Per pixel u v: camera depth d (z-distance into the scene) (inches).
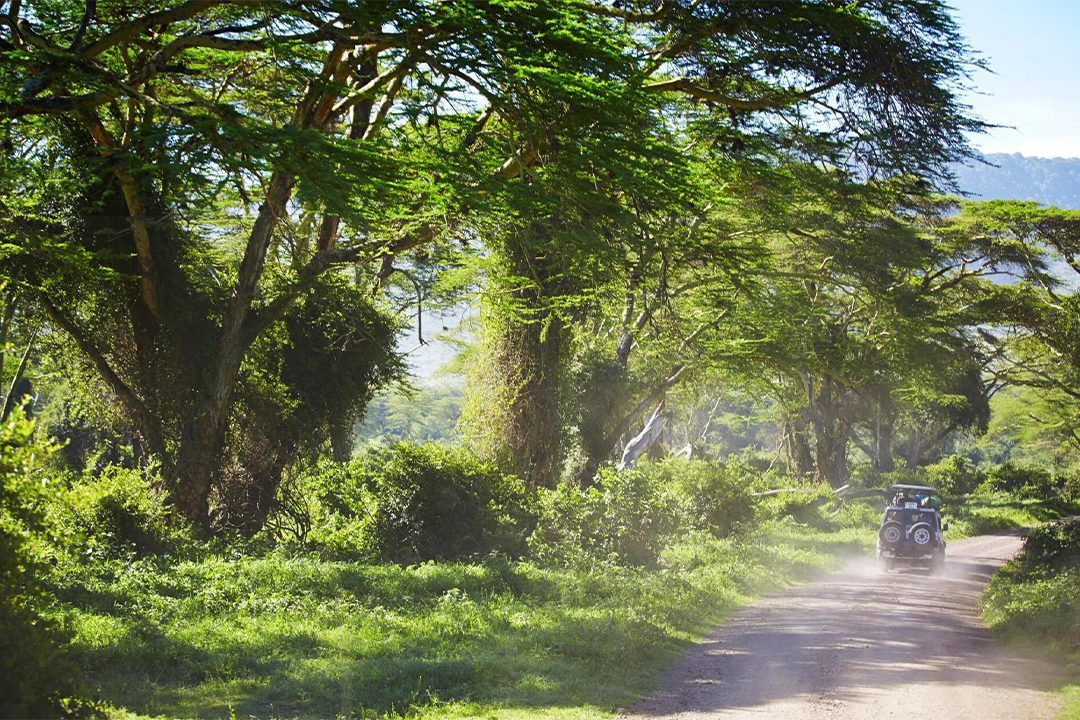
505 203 590.6
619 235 663.1
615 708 323.6
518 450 985.5
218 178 530.6
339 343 957.2
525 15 502.0
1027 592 634.2
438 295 962.1
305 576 582.9
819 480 1907.0
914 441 2738.7
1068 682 374.6
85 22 548.7
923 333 1401.3
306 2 524.1
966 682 375.2
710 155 833.5
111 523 653.9
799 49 683.4
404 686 347.3
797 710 318.0
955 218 1636.3
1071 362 1814.7
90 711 277.4
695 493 1209.4
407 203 605.9
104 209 778.8
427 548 776.3
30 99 530.3
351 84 743.1
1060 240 1611.7
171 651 386.9
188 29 685.9
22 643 261.7
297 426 925.2
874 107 713.0
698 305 1218.0
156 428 816.9
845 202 916.0
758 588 788.0
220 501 873.5
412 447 802.2
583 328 1163.3
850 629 545.0
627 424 1250.6
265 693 332.8
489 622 497.4
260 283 924.6
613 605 592.7
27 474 283.3
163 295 791.7
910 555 1042.1
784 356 1258.0
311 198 497.4
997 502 2231.8
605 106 534.0
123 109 781.3
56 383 1062.4
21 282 762.2
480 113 644.7
